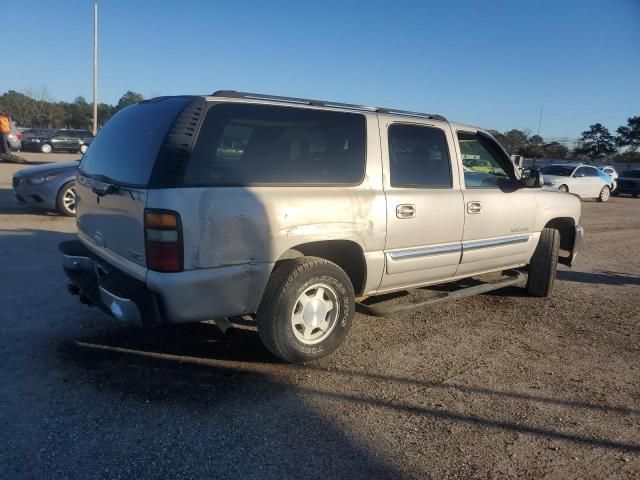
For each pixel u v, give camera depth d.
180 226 3.33
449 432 3.29
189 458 2.90
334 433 3.21
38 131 34.75
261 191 3.68
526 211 5.73
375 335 4.84
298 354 3.98
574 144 59.59
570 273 7.94
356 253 4.32
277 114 3.85
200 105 3.56
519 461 3.03
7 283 5.75
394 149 4.54
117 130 4.13
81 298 4.28
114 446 2.98
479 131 5.38
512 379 4.08
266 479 2.77
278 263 3.89
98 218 3.99
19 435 3.03
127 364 3.97
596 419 3.54
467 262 5.20
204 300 3.50
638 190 27.38
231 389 3.68
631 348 4.86
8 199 12.08
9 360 3.95
